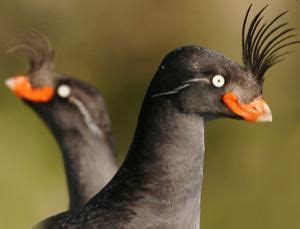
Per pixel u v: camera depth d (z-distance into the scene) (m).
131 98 20.58
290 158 19.12
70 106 12.35
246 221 18.70
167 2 20.48
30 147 17.56
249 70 9.15
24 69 19.91
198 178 8.96
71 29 21.02
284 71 19.52
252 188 18.94
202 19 20.19
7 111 18.17
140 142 8.91
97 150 12.27
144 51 20.70
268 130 19.34
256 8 19.11
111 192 8.87
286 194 18.84
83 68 20.86
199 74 8.88
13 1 21.06
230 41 19.89
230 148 19.27
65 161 12.32
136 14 20.69
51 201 16.81
